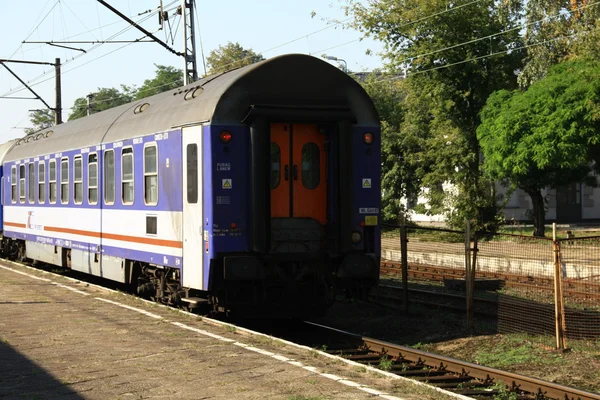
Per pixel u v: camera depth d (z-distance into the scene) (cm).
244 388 699
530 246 1797
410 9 2741
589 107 2186
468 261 1179
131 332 991
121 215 1397
